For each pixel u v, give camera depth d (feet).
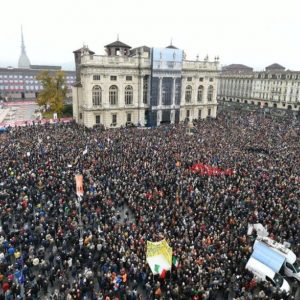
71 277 69.05
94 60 221.66
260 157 143.84
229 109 400.06
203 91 282.15
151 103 246.27
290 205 95.81
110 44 250.37
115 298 59.72
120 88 238.27
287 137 186.60
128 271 69.00
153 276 66.49
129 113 248.32
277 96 397.80
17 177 106.93
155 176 115.24
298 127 229.04
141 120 251.80
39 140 161.58
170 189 106.01
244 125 225.97
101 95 232.53
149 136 184.03
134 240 75.82
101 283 65.21
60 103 290.97
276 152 152.76
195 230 81.71
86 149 138.51
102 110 234.38
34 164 122.62
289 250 73.61
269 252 72.33
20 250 74.74
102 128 221.46
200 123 240.32
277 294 63.67
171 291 62.54
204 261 69.00
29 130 192.65
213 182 112.37
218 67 284.41
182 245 75.05
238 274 69.46
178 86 257.34
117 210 95.71
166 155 141.90
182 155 142.41
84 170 117.91
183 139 175.32
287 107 387.75
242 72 455.22
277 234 83.20
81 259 71.72
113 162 128.06
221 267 68.64
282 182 112.57
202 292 61.72
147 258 67.36
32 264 69.46
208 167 125.90
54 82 296.10
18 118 288.30
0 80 470.80
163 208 92.68
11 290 60.59
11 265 67.41
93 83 226.38
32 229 80.53
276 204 95.35
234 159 137.90
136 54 244.63
